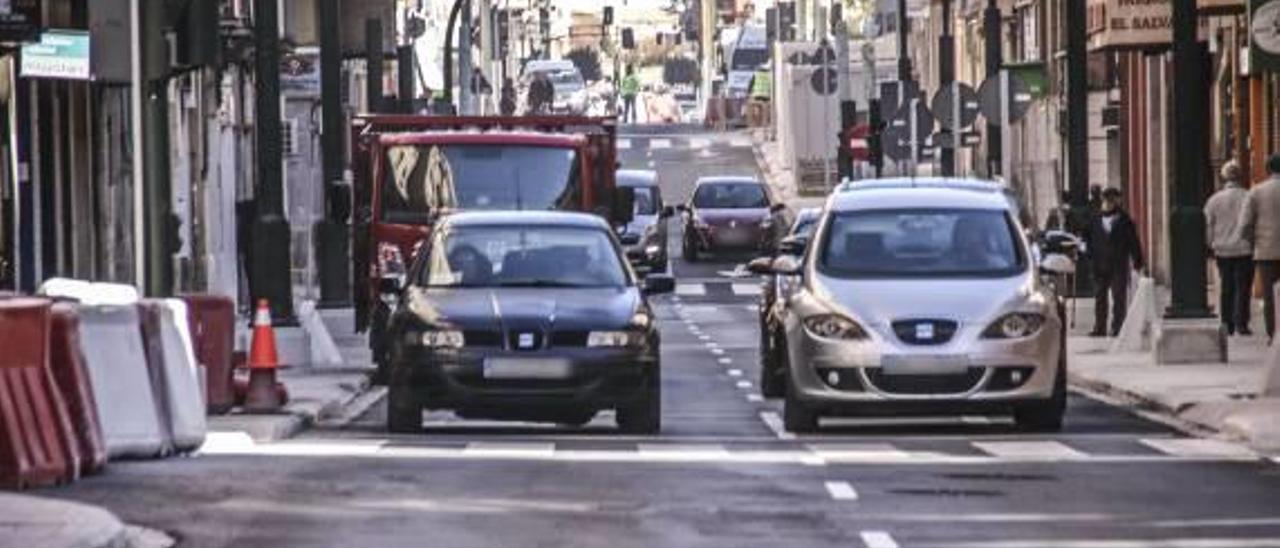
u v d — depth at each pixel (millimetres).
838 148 121188
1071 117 72312
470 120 62969
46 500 32750
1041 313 44062
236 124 102750
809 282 45188
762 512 32438
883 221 46125
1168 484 35469
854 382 43844
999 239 45781
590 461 38969
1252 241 64812
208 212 93812
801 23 187875
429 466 38125
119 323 38719
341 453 40344
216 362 45938
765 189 130500
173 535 30359
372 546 29344
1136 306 65188
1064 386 44875
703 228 124812
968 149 117250
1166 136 95688
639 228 110688
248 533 30469
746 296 105688
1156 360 58250
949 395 43656
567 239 46938
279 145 59406
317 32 103312
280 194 59719
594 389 44000
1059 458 39281
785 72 162000
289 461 38875
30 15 53062
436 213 60062
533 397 43906
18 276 64562
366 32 98125
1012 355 43688
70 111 71938
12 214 63781
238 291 86938
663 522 31422
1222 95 85750
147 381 38938
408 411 44625
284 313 59906
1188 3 56812
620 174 114312
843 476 36719
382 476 36594
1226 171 67562
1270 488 34938
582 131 62250
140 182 48781
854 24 181500
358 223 63500
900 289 44406
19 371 35094
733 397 55906
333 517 31891
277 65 59188
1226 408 45406
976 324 43750
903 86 90688
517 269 46281
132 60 48125
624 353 44125
